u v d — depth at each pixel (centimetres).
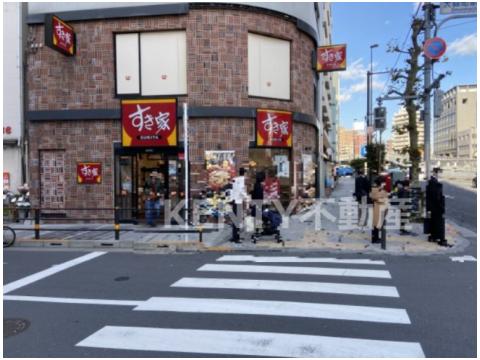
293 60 1496
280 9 1428
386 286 638
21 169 1468
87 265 823
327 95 3023
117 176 1364
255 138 1355
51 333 470
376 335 450
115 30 1349
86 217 1369
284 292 612
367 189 1334
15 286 675
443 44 1148
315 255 893
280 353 407
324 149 2583
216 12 1316
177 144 1298
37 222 1081
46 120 1388
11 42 1461
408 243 982
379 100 2153
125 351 418
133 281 693
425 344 425
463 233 1151
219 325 484
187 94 1323
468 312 520
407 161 2066
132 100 1307
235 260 849
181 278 705
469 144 10156
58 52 1356
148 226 1257
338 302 562
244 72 1346
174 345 430
